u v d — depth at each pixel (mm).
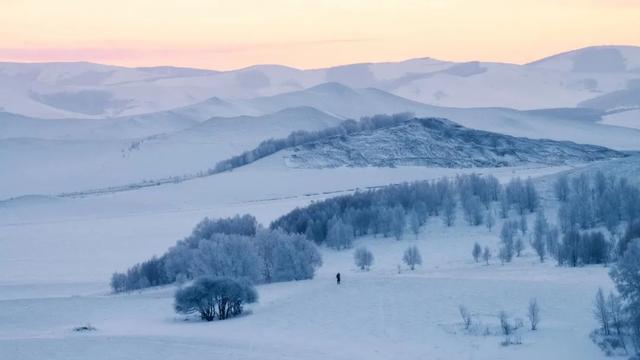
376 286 81375
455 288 76938
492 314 67375
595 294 70000
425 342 61344
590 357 53438
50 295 112312
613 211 120562
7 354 64125
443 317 67875
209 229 132500
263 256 104750
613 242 102188
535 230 118188
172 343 65875
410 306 72438
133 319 81938
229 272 99562
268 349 62375
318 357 59250
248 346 63750
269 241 105750
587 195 133750
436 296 74750
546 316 65250
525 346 57500
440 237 134750
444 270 102188
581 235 107000
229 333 69562
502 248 111125
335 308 74812
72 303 93125
